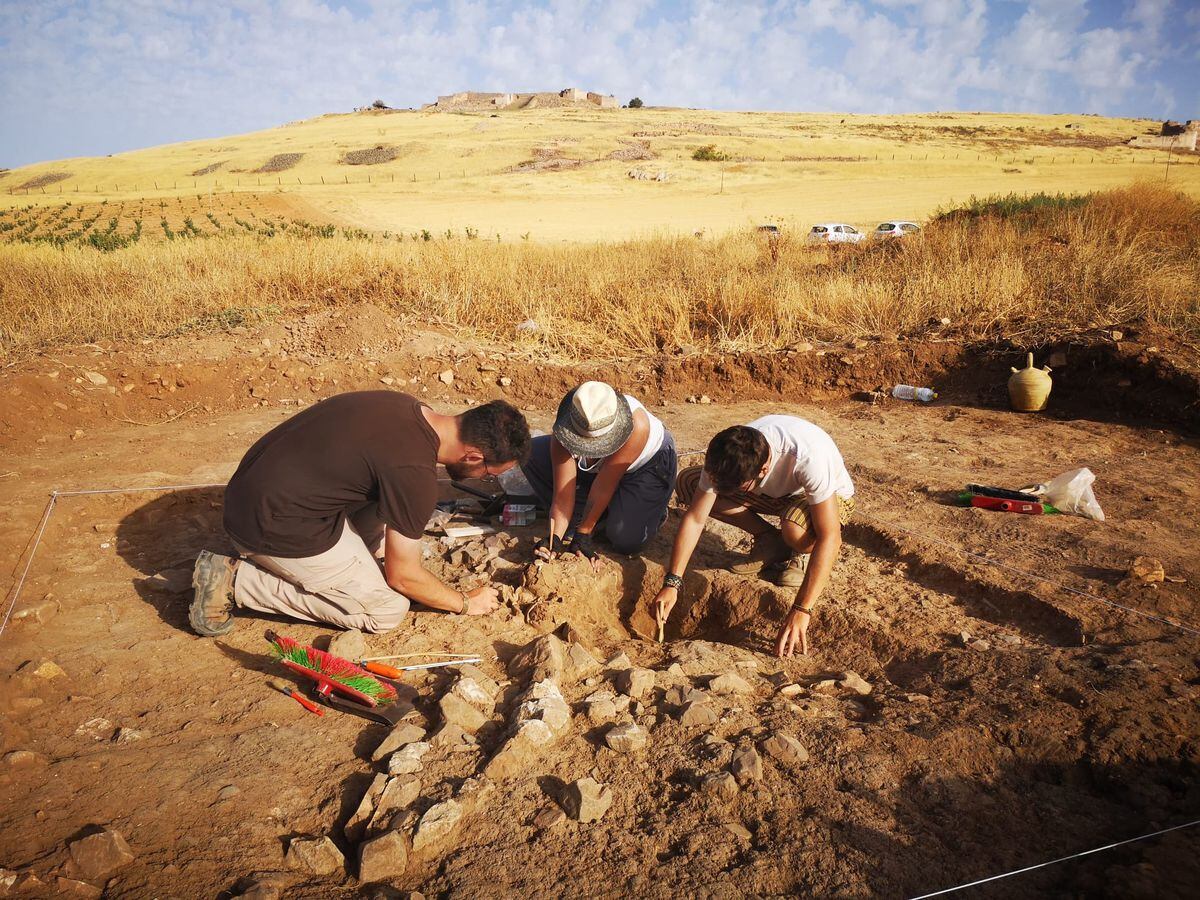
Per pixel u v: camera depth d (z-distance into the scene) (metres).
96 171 78.12
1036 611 3.58
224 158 80.56
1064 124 95.62
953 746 2.65
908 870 2.18
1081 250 9.52
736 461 3.14
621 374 8.06
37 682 2.94
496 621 3.60
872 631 3.52
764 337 8.87
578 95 134.88
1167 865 2.14
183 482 5.20
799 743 2.67
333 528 3.15
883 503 4.92
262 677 3.11
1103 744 2.64
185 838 2.26
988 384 7.74
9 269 10.89
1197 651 3.20
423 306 9.80
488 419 3.08
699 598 4.04
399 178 62.38
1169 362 6.71
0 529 4.23
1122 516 4.63
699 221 35.50
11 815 2.29
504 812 2.38
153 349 7.78
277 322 8.91
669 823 2.33
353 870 2.19
